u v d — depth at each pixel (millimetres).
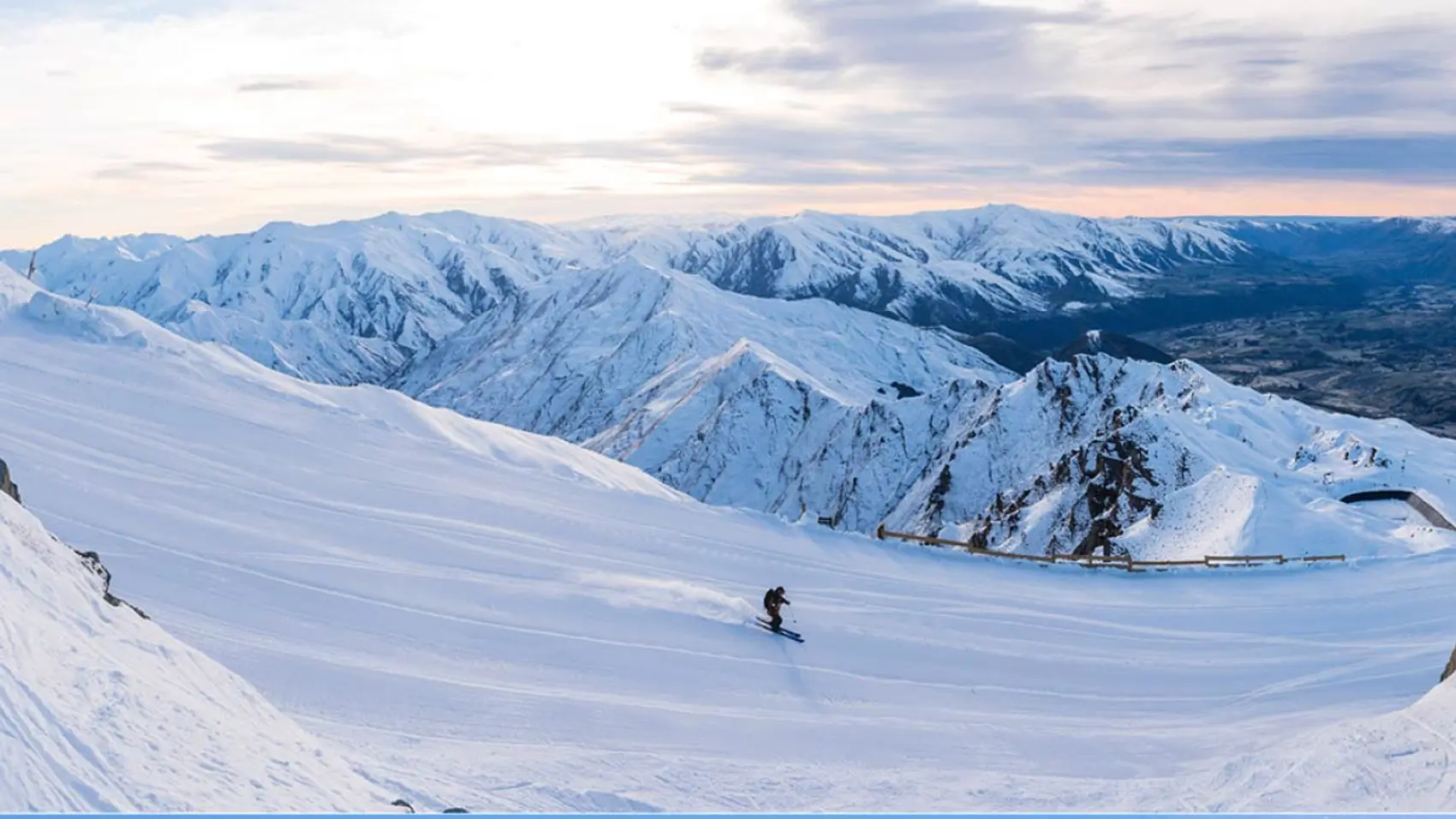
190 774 13508
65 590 17547
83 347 56000
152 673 16484
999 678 31047
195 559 34062
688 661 30328
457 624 31453
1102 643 34438
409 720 25062
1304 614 38188
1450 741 20484
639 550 40844
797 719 27109
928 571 42688
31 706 13000
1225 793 20750
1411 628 36469
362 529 38906
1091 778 23844
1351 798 19016
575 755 23344
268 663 27406
